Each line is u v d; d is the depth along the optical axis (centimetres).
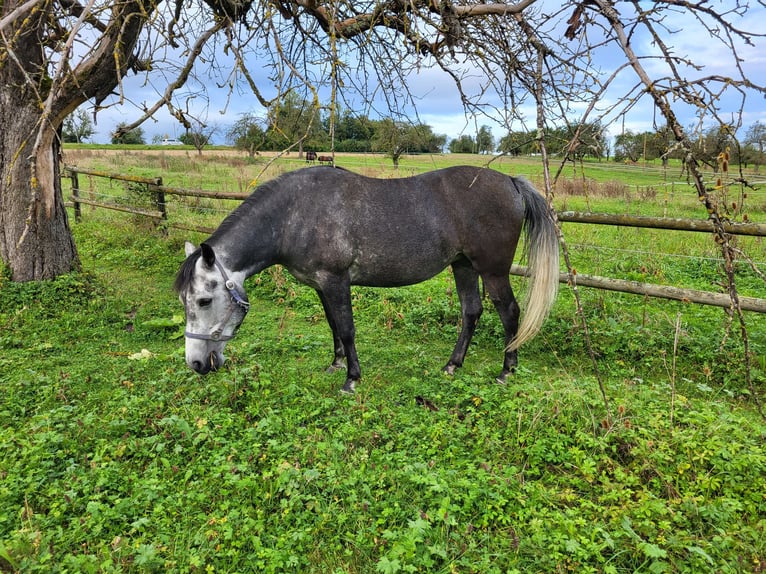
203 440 337
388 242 409
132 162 2088
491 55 266
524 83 252
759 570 229
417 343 552
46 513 278
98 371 462
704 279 733
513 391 392
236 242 383
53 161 611
